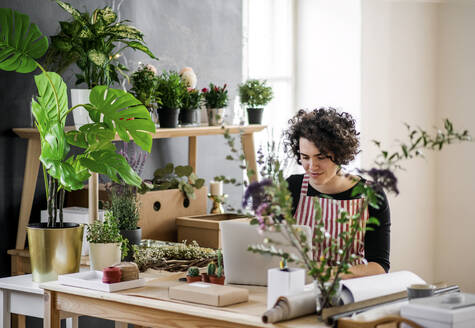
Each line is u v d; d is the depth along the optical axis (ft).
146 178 14.53
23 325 11.63
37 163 11.89
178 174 13.73
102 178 13.03
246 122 15.64
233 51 17.03
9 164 11.87
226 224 8.46
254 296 7.90
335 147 9.45
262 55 19.49
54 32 12.44
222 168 16.80
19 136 11.93
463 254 18.57
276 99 19.80
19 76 11.94
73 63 12.76
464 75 18.30
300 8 19.53
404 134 18.69
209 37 16.19
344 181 9.90
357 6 18.45
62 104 10.68
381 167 6.59
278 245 8.09
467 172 18.38
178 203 13.35
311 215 9.93
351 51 18.63
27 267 11.74
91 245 9.82
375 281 7.44
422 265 18.97
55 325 8.66
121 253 10.36
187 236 13.04
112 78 11.77
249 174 6.95
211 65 16.29
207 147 16.30
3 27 10.33
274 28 19.71
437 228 18.97
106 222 9.97
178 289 7.75
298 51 19.63
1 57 10.28
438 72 18.72
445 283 7.91
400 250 18.67
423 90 18.74
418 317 6.33
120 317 8.01
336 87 18.97
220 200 6.96
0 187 11.74
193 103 13.58
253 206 7.03
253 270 8.41
